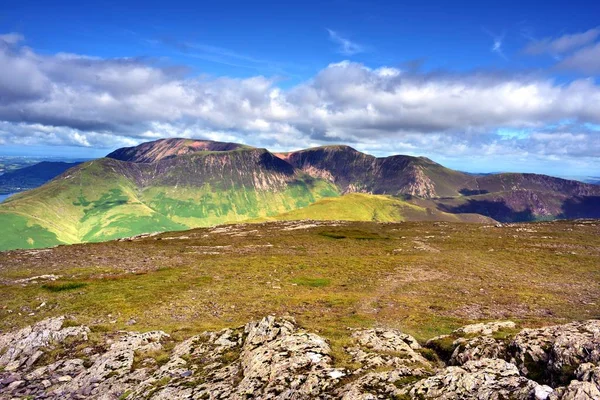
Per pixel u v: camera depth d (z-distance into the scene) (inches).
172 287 1969.7
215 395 653.3
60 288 1923.0
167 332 1246.9
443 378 553.0
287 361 721.0
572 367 593.3
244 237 4466.0
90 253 3287.4
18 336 1209.4
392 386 566.6
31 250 3518.7
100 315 1476.4
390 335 958.4
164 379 785.6
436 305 1611.7
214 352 936.9
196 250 3499.0
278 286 2036.2
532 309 1531.7
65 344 1155.3
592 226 4549.7
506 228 4766.2
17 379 922.7
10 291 1862.7
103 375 886.4
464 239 3956.7
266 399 599.8
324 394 580.1
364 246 3693.4
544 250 3174.2
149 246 3811.5
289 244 3873.0
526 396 466.6
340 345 868.0
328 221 6343.5
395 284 2089.1
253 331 977.5
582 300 1689.2
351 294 1856.5
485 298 1742.1
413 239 4114.2
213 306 1631.4
